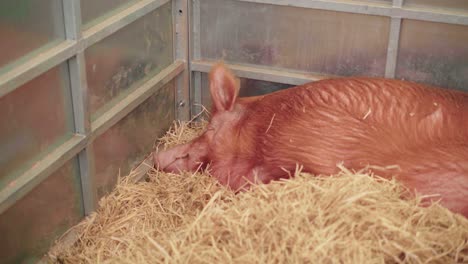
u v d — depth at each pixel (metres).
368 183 3.28
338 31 3.97
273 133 3.53
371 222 3.14
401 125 3.40
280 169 3.47
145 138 4.03
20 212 3.29
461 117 3.38
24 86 3.20
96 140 3.63
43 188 3.38
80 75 3.41
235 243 3.19
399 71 3.98
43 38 3.25
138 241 3.43
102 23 3.54
